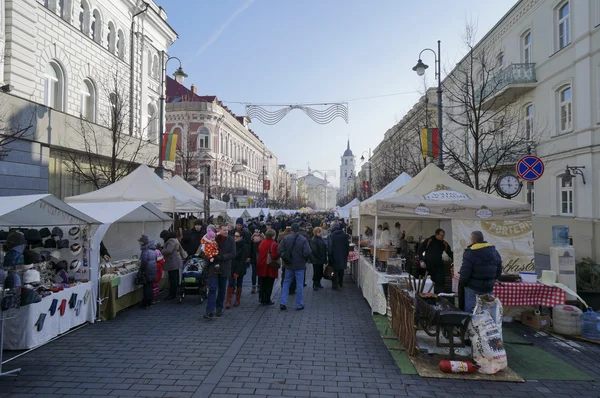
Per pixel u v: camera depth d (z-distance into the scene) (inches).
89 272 295.4
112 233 436.5
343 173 5969.5
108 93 759.1
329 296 406.9
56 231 297.0
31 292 222.1
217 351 233.0
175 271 381.7
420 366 209.6
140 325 289.0
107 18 808.3
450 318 210.1
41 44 615.5
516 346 250.2
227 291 350.9
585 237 622.5
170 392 177.5
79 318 280.8
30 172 564.7
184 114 1657.2
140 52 931.3
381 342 253.9
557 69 690.8
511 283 287.3
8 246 228.4
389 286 286.4
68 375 195.8
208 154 1627.7
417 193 343.0
